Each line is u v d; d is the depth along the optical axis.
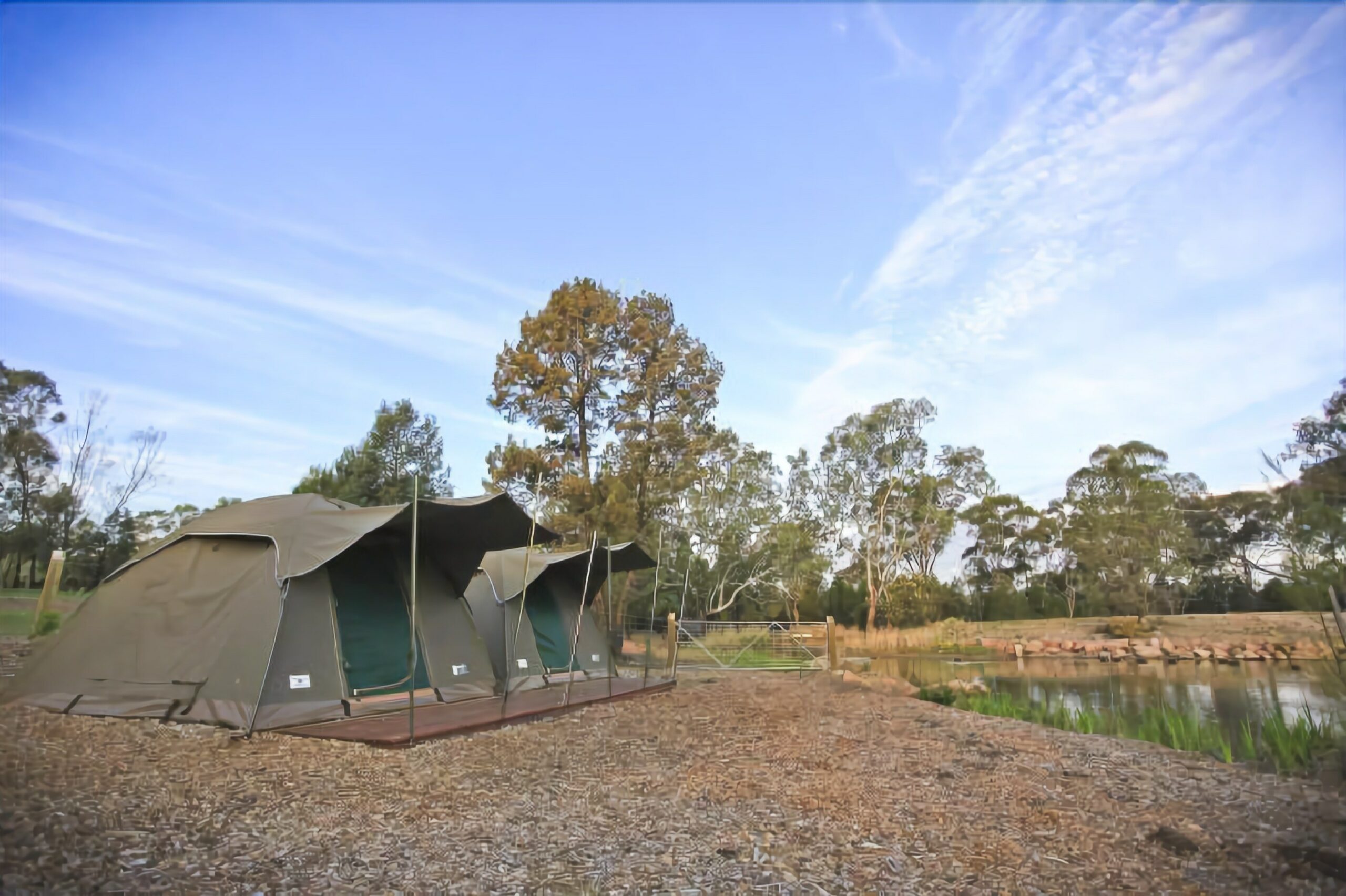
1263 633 21.27
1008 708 10.59
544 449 28.97
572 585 14.02
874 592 40.16
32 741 5.75
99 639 7.74
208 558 8.02
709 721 8.84
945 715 9.63
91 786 4.59
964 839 4.32
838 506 45.03
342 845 3.92
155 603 7.86
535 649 11.95
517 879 3.57
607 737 7.59
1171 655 23.19
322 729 7.04
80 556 24.44
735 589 36.09
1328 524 6.79
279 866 3.57
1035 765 6.42
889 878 3.71
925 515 43.34
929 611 36.88
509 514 9.16
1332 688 7.23
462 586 10.21
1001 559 42.91
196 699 7.09
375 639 8.50
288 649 7.43
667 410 31.38
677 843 4.16
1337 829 4.28
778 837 4.29
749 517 36.06
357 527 7.93
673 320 31.88
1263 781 5.74
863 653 28.55
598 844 4.11
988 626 33.59
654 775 5.86
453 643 9.81
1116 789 5.53
